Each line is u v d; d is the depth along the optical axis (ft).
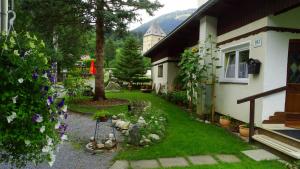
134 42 77.41
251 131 19.31
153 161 15.58
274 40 20.48
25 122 8.46
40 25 36.09
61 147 18.17
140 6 35.81
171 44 48.29
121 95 55.16
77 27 39.99
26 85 8.54
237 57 25.79
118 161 15.56
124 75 75.82
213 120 27.17
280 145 16.97
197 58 29.40
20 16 34.81
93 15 34.71
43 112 8.86
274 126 20.42
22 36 9.19
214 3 23.68
